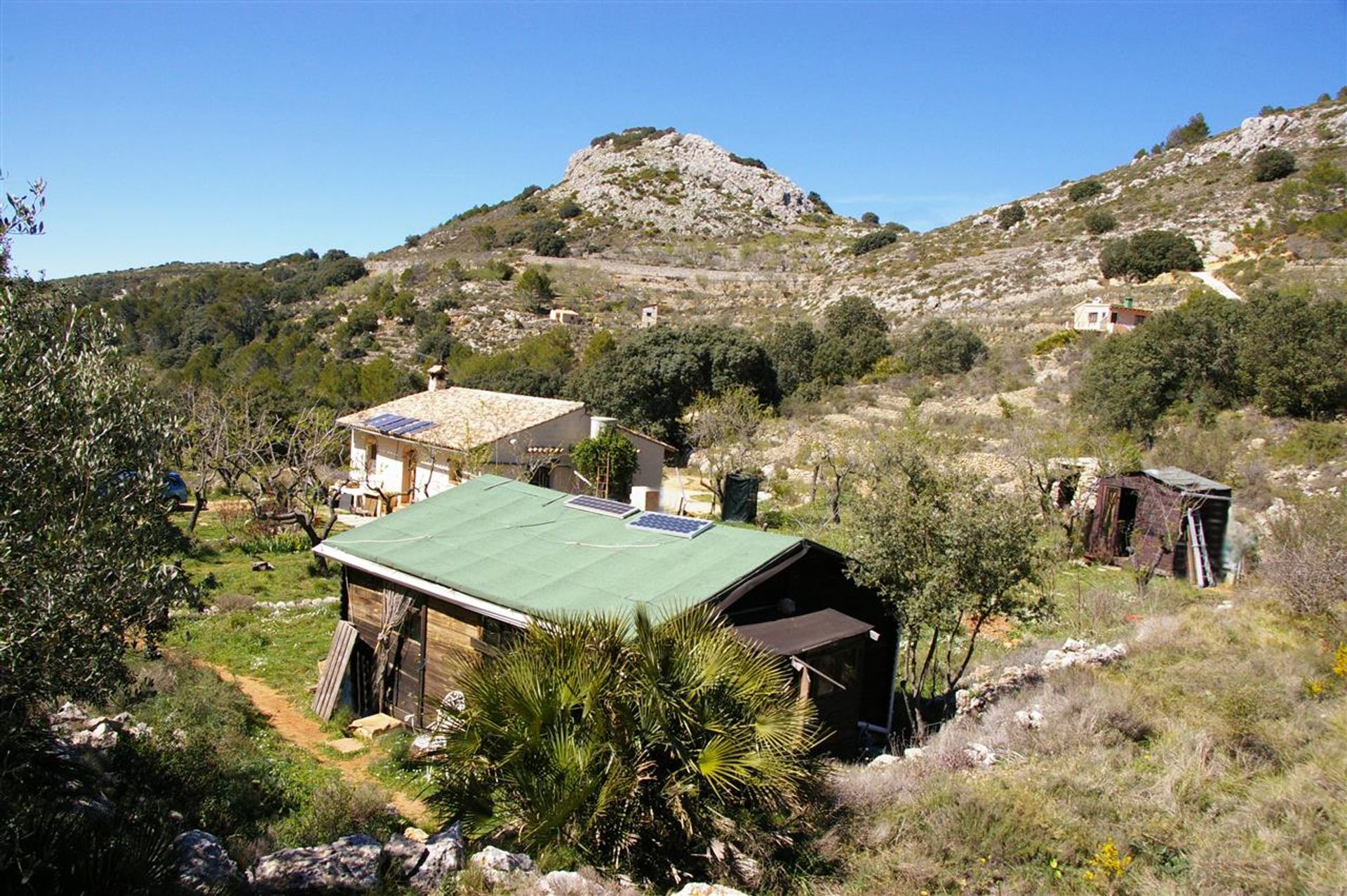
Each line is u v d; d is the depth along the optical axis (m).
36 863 4.86
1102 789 7.79
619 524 12.18
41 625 4.96
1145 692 10.31
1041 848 6.90
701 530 11.41
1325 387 29.41
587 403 45.78
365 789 9.29
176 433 6.49
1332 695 10.07
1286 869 6.25
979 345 48.34
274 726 11.95
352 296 83.44
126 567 5.54
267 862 6.24
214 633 15.72
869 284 72.31
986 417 36.75
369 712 12.90
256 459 27.81
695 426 41.53
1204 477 24.55
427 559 11.90
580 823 6.66
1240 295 46.19
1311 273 46.75
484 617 11.11
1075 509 24.08
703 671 6.96
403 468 28.89
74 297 6.24
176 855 5.79
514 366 53.84
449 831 6.83
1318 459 26.55
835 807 7.66
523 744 6.73
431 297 78.56
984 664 13.92
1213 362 32.19
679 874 6.75
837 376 50.78
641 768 6.67
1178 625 13.48
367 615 13.16
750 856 6.80
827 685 10.15
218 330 71.38
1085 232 67.75
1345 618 12.50
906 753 9.43
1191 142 83.56
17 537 5.01
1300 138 69.25
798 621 10.50
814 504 28.58
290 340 66.69
